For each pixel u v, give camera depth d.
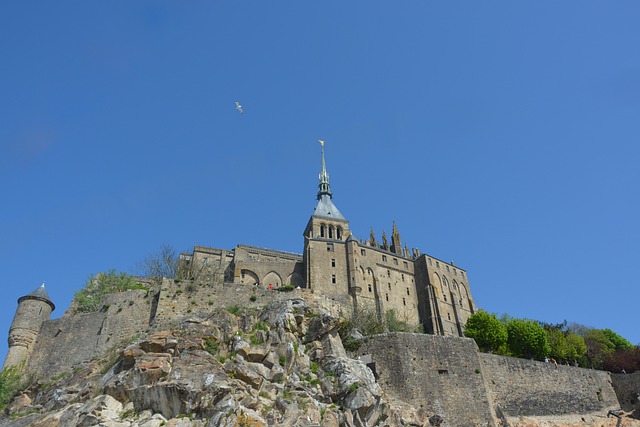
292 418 37.09
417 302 118.88
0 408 46.69
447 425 46.25
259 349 44.22
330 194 143.62
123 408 38.59
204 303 54.09
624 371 67.00
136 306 54.19
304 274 111.88
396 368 48.84
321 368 45.28
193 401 37.16
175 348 43.41
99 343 52.19
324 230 127.81
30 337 55.47
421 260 122.62
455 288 124.88
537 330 78.44
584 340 88.56
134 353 43.22
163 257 77.56
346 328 53.16
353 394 41.59
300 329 49.25
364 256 116.50
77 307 69.31
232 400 36.66
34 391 48.38
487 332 77.75
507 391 53.41
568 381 58.19
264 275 110.81
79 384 44.75
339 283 110.19
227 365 41.88
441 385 48.72
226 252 120.81
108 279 74.94
